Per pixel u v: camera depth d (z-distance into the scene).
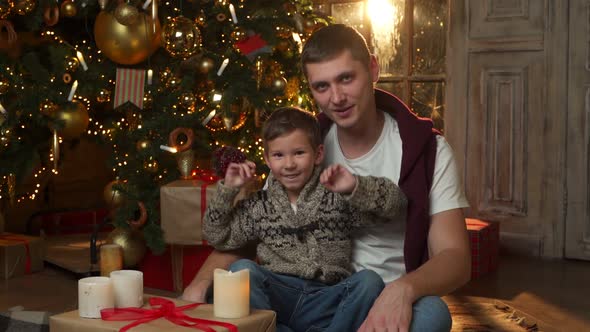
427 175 1.83
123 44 3.13
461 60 4.33
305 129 1.87
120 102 3.20
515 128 4.20
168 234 2.95
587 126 4.02
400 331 1.52
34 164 3.44
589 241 4.03
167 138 3.20
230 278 1.53
